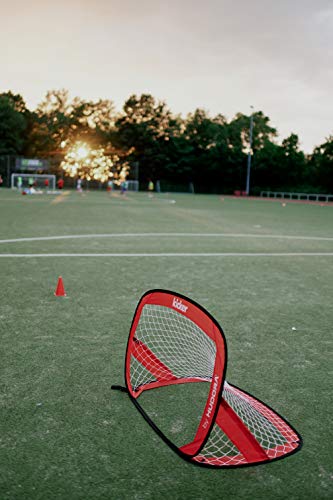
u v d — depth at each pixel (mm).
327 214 24797
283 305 5594
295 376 3518
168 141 72688
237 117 83938
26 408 2910
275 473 2338
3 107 68625
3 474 2256
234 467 2359
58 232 12664
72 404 2977
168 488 2195
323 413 2963
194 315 2514
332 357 3932
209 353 3252
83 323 4617
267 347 4121
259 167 63938
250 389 3271
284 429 2713
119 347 3982
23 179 56469
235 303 5629
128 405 2982
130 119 74125
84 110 77625
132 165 68500
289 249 10617
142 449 2498
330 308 5508
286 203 41156
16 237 11375
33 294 5742
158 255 9227
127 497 2123
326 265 8539
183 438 2609
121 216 19094
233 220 18969
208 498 2133
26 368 3516
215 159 68000
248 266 8266
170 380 3320
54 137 74062
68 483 2205
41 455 2418
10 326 4477
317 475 2330
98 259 8531
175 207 27875
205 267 8039
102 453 2451
